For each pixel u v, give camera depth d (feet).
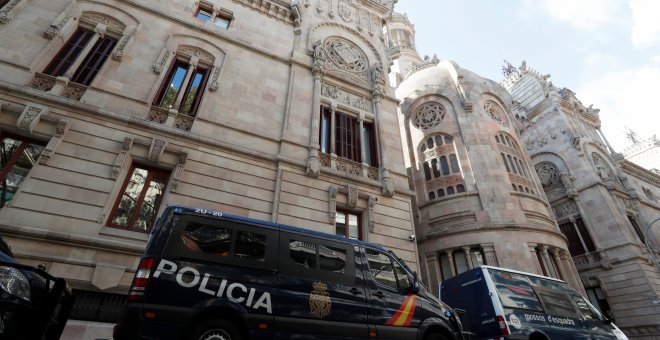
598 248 88.94
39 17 38.22
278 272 20.70
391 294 23.75
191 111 43.19
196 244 19.39
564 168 105.60
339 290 21.91
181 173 36.22
